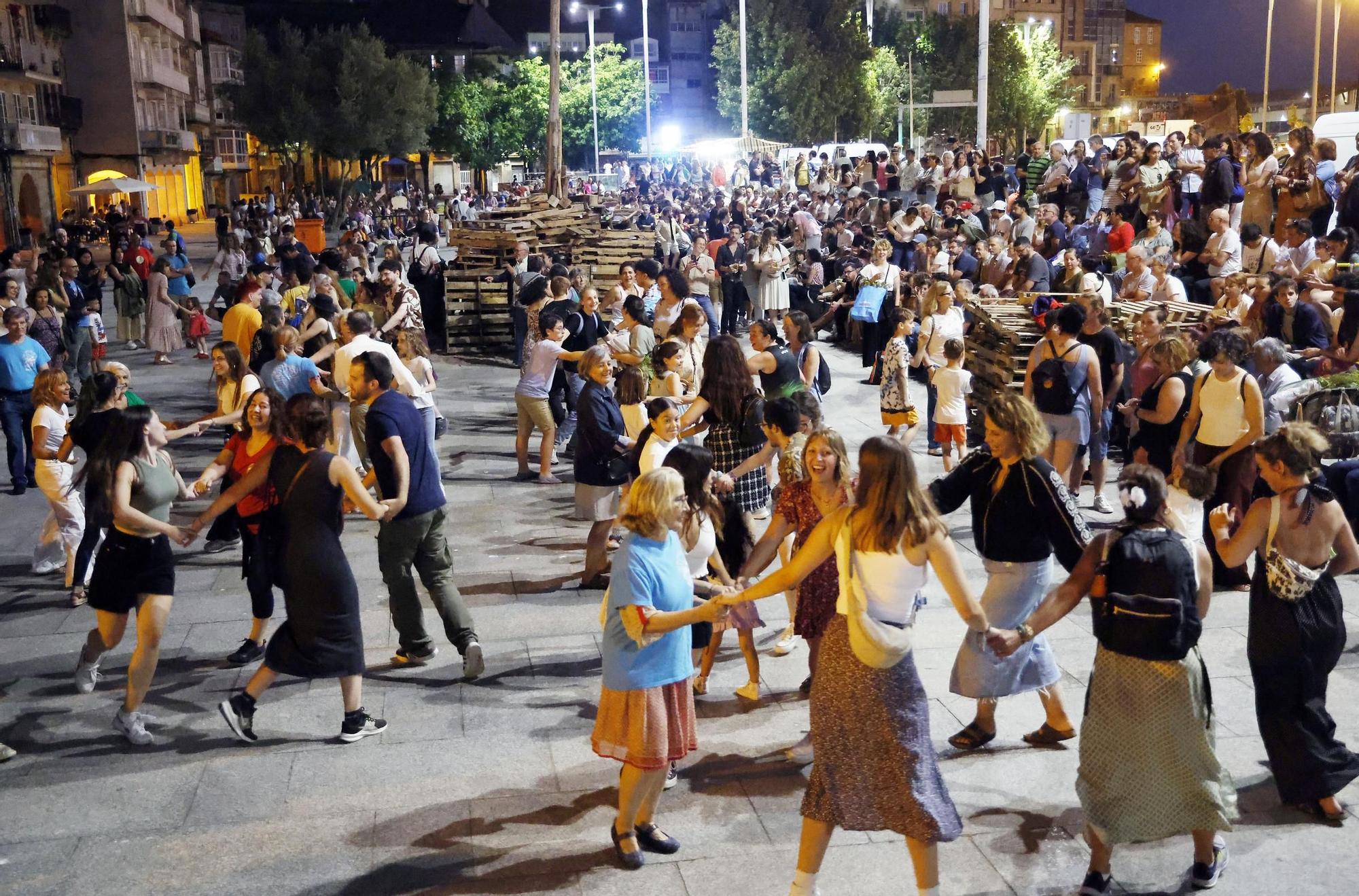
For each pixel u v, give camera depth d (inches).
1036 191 815.7
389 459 245.3
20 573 343.9
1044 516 201.0
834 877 182.7
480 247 778.2
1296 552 190.5
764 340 326.3
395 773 219.5
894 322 639.8
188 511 402.9
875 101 2869.1
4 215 1809.8
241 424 292.8
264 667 227.6
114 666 273.3
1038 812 199.6
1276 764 193.6
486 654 275.4
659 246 830.5
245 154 3314.5
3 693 258.8
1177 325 442.3
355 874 186.2
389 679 263.0
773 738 229.8
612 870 185.8
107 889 183.5
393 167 3432.6
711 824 199.3
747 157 1811.0
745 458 271.0
